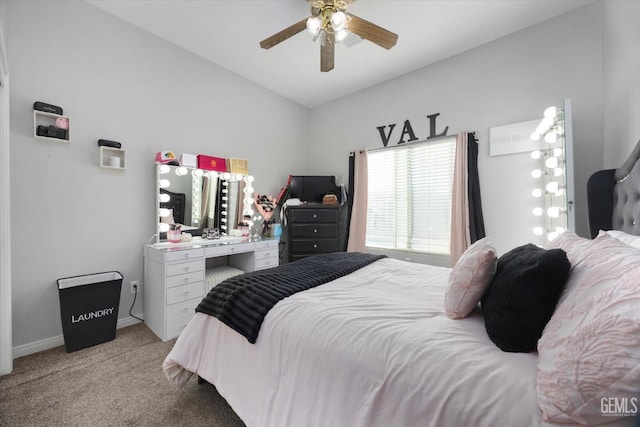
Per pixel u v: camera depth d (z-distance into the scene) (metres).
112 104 2.34
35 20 1.96
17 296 1.91
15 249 1.90
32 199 1.96
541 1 2.14
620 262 0.70
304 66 3.16
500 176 2.61
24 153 1.93
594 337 0.57
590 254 0.86
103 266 2.31
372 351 0.89
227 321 1.26
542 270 0.80
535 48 2.41
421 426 0.72
